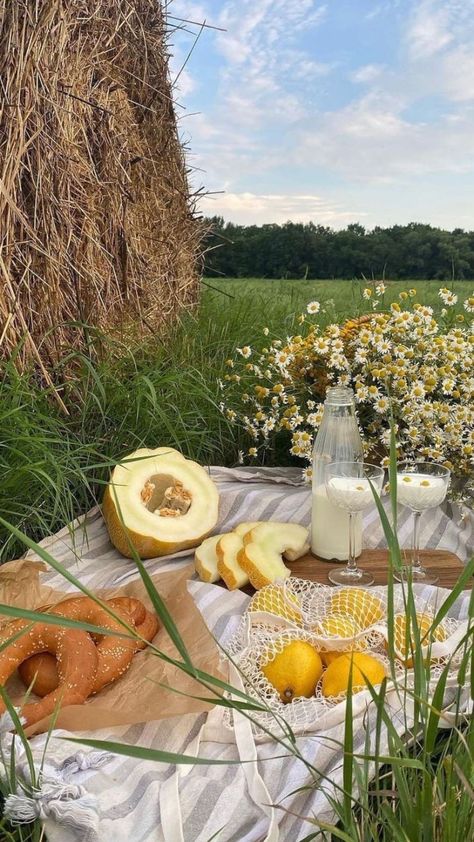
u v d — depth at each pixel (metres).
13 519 1.93
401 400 2.19
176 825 1.00
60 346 2.47
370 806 1.02
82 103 2.74
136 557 0.69
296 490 2.25
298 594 1.59
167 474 2.04
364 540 2.01
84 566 1.92
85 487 2.22
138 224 3.46
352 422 1.79
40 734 1.17
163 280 3.65
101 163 2.94
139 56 3.42
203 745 1.19
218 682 0.73
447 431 2.16
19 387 2.11
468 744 0.80
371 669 1.23
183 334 3.38
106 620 1.37
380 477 1.66
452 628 1.41
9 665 1.28
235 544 1.78
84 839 0.98
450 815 0.72
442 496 1.66
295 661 1.27
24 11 2.23
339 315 3.57
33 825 1.06
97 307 2.77
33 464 1.81
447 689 1.24
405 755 0.79
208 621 1.51
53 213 2.46
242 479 2.38
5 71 2.21
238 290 4.47
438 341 2.25
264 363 3.04
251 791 1.06
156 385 2.53
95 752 1.11
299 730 1.16
